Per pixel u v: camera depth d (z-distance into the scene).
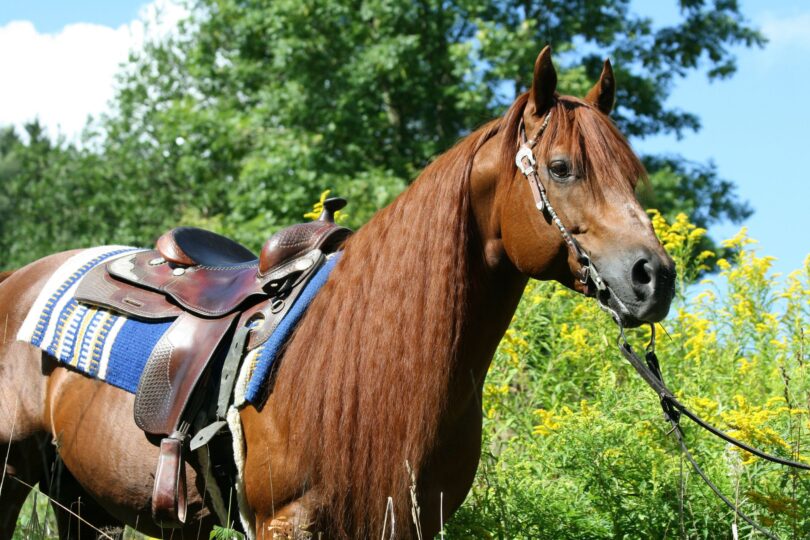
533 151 2.42
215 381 2.68
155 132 20.09
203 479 2.68
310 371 2.46
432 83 13.51
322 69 13.30
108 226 21.91
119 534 3.32
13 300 3.24
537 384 4.29
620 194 2.31
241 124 13.66
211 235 3.18
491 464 3.62
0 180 31.17
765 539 3.16
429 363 2.40
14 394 3.09
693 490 3.33
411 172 12.66
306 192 12.48
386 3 12.66
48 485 3.14
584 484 3.52
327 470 2.40
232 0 14.87
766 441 3.14
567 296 4.65
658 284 2.21
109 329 2.91
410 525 2.43
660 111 14.59
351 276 2.53
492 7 13.44
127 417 2.81
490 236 2.50
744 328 4.62
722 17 14.53
